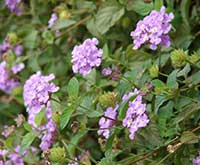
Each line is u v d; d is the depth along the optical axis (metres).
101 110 0.56
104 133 0.54
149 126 0.52
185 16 0.61
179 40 0.60
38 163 0.66
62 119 0.54
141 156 0.53
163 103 0.52
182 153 0.51
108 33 0.67
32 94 0.55
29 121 0.61
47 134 0.60
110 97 0.53
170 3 0.61
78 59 0.54
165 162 0.52
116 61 0.61
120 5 0.63
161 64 0.58
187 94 0.52
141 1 0.61
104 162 0.53
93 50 0.54
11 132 0.65
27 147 0.61
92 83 0.61
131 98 0.51
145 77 0.56
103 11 0.64
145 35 0.52
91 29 0.66
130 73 0.58
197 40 0.61
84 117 0.62
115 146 0.56
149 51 0.63
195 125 0.53
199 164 0.51
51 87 0.55
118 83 0.59
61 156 0.53
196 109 0.50
